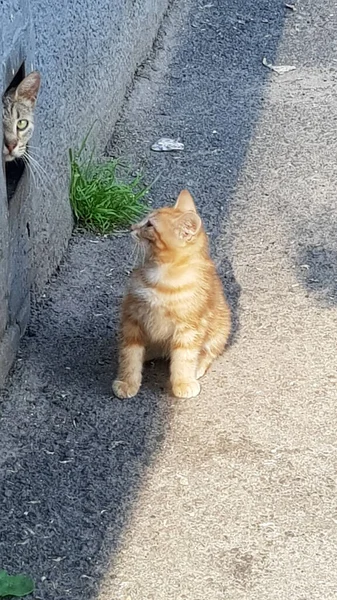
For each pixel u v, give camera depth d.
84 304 2.21
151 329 1.99
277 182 2.63
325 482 1.86
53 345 2.10
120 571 1.73
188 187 2.60
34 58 2.11
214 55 3.22
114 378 2.04
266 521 1.80
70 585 1.71
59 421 1.95
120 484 1.85
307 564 1.75
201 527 1.79
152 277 1.95
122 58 2.86
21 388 2.01
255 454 1.90
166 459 1.89
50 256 2.26
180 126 2.85
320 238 2.43
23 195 2.07
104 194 2.43
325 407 1.99
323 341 2.13
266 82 3.09
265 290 2.27
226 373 2.05
